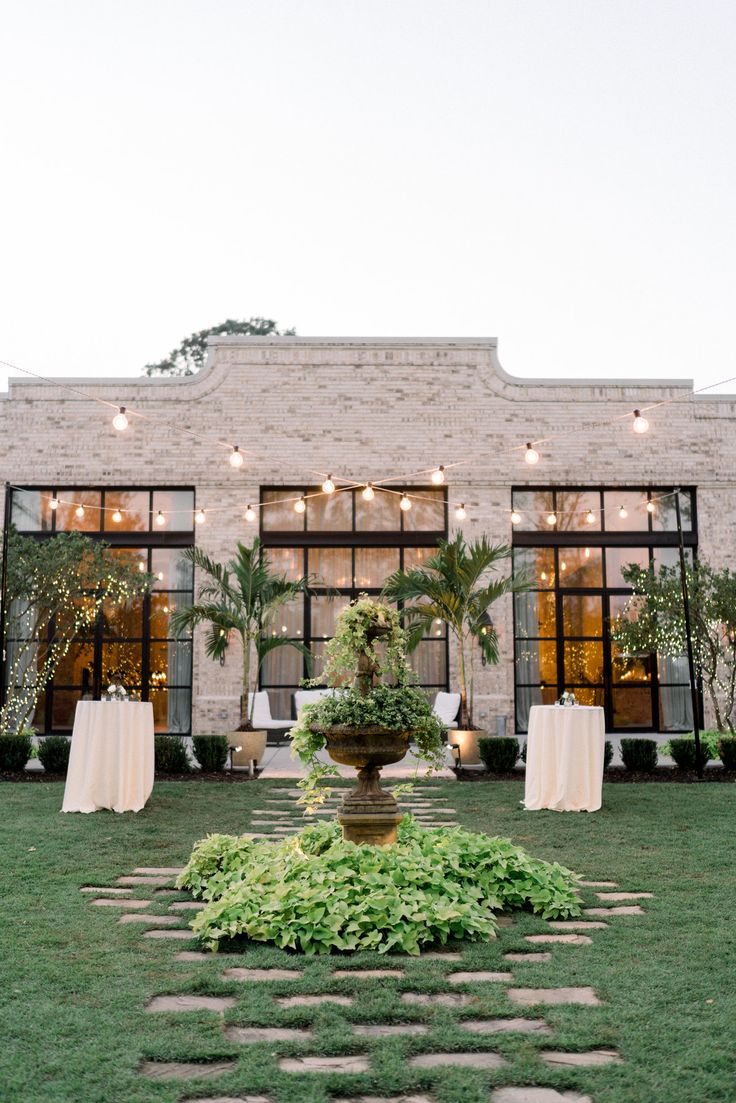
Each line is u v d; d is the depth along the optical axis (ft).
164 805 29.58
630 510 57.00
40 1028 10.85
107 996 12.03
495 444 56.13
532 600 56.70
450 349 56.54
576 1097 9.20
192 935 15.20
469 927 14.98
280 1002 11.98
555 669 56.34
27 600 46.78
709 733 42.98
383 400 56.24
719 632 43.57
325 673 20.17
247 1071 9.63
